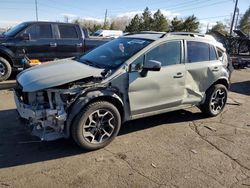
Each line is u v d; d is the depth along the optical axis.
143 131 5.11
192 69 5.29
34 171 3.67
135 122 5.51
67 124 3.96
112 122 4.34
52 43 9.23
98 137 4.29
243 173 3.90
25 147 4.29
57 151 4.21
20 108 4.12
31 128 4.05
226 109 6.78
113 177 3.62
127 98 4.44
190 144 4.69
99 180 3.54
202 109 5.93
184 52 5.20
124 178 3.61
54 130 4.01
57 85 3.87
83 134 4.08
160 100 4.88
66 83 3.92
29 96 3.94
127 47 4.86
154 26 65.44
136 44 4.84
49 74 4.15
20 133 4.76
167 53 4.93
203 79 5.54
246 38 17.08
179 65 5.09
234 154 4.43
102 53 5.02
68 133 4.01
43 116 3.87
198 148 4.56
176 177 3.70
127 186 3.45
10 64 8.73
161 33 5.27
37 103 3.93
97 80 4.16
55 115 3.87
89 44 9.98
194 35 5.53
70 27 9.66
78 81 4.05
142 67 4.52
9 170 3.67
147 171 3.80
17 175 3.57
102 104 4.13
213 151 4.48
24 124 4.23
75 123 3.99
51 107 3.90
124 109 4.46
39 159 3.97
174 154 4.31
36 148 4.28
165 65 4.90
